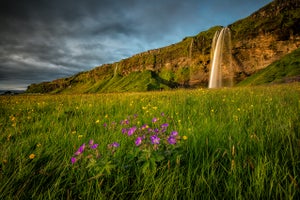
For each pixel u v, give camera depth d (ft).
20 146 9.11
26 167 6.82
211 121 12.22
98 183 5.88
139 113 17.72
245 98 23.67
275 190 5.25
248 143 7.89
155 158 6.45
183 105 19.83
